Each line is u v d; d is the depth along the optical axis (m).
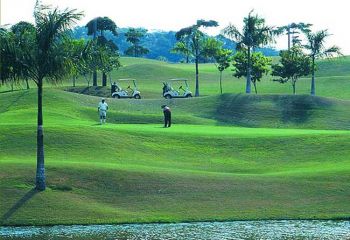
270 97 105.00
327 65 189.88
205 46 138.25
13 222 40.91
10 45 43.72
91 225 41.12
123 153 59.03
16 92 102.50
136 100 105.62
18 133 61.25
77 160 55.66
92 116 91.81
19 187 45.16
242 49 122.31
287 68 137.38
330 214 44.22
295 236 37.69
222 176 50.09
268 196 46.69
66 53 44.62
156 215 43.22
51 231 39.25
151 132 65.88
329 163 57.00
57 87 142.50
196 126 81.25
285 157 60.16
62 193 45.16
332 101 103.69
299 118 97.75
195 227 40.66
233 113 100.06
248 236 37.69
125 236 37.78
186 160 59.41
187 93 120.56
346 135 64.44
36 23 44.41
